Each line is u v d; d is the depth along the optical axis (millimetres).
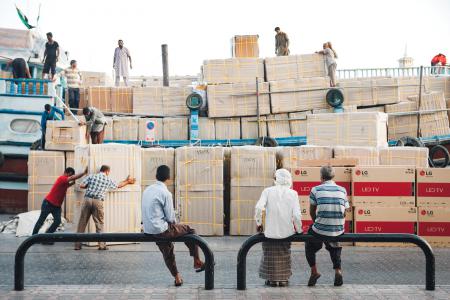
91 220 12875
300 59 21703
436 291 7918
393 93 21172
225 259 11383
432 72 25750
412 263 10891
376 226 12641
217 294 7730
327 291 7934
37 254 11812
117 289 8031
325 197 7961
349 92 21344
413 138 20312
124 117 21469
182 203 14406
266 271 8312
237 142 21125
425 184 12625
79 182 13008
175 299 7449
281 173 8141
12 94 19453
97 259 11297
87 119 17953
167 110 21906
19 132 19484
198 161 14438
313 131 16453
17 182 19203
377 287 8203
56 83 22656
